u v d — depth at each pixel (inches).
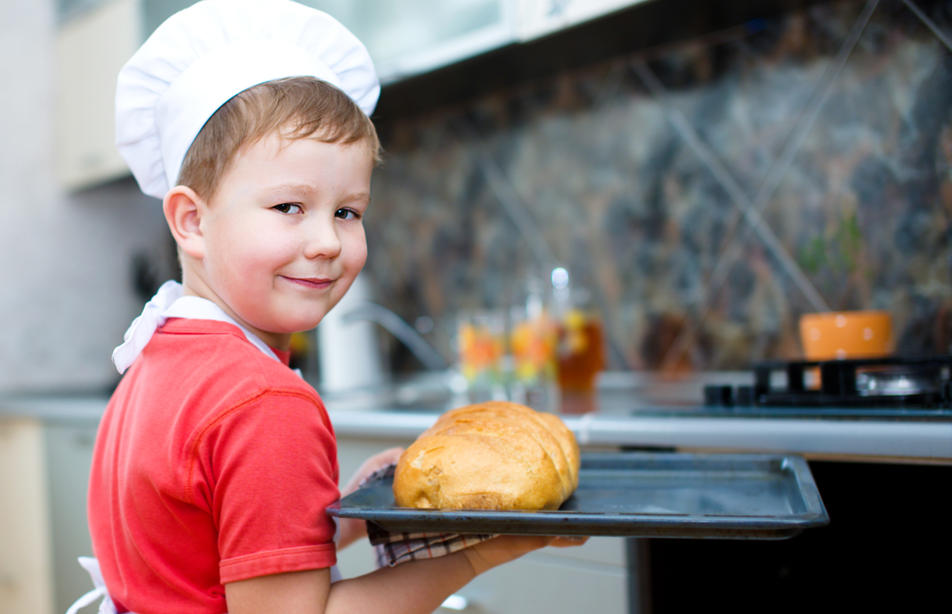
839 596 43.4
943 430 33.2
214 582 25.2
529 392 61.0
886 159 52.6
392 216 81.1
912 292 51.9
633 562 39.6
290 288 25.2
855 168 53.9
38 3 92.4
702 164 60.8
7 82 89.2
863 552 43.0
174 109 27.4
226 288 25.7
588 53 62.3
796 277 56.7
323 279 25.6
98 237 95.9
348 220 26.8
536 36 54.9
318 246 24.8
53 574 69.5
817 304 55.9
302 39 30.0
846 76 53.9
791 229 56.8
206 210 25.8
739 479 32.3
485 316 66.6
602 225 66.4
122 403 28.8
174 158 27.7
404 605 24.6
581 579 41.4
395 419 48.8
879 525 42.8
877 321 47.5
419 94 70.6
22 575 73.2
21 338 88.9
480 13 57.0
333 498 23.9
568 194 68.2
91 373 94.5
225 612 25.2
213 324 26.3
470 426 27.8
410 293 80.0
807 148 55.9
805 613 43.7
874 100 52.9
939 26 50.0
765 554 43.8
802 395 41.9
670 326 63.1
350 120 25.9
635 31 57.9
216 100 25.8
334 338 72.6
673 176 62.4
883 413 35.8
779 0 53.6
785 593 43.7
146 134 30.3
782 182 57.1
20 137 90.0
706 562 42.5
